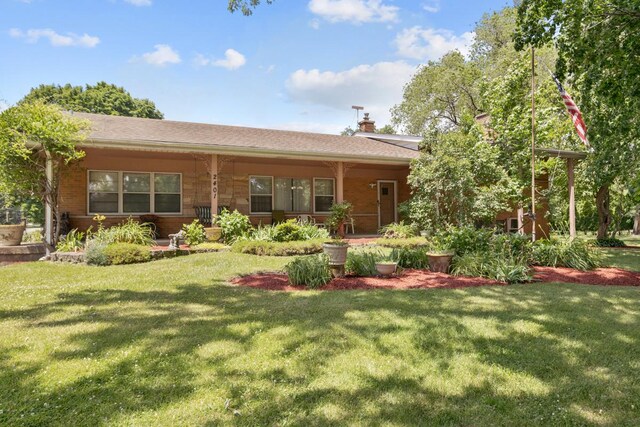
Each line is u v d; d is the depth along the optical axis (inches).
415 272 297.7
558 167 582.2
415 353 138.3
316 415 100.3
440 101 1145.4
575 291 234.5
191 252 386.0
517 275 265.4
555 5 301.4
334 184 603.8
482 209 427.2
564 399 109.1
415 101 1187.9
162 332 157.4
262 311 188.2
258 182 557.9
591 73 309.9
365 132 752.3
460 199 425.7
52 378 117.0
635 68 289.4
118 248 338.3
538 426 97.1
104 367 124.9
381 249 397.4
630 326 167.8
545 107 571.2
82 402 104.7
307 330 160.4
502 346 145.1
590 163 518.3
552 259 331.0
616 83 301.3
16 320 173.9
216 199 446.3
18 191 385.7
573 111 333.7
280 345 144.5
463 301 208.2
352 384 116.0
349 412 101.8
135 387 112.7
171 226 504.4
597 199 588.1
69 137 350.0
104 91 1249.4
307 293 227.9
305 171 582.6
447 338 152.4
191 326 165.6
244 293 227.5
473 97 1086.4
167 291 233.5
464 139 457.4
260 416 99.3
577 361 132.5
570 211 505.4
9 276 282.4
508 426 96.9
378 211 634.8
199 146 420.8
